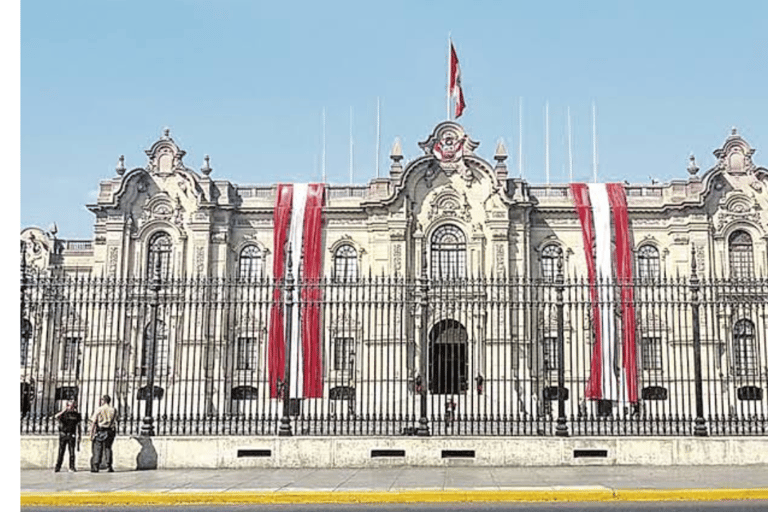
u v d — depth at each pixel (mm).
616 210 62375
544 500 20312
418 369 55125
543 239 63781
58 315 58188
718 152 63594
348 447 26719
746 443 26453
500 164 64188
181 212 63594
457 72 65312
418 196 63438
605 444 26562
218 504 20203
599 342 55125
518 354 50469
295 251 62312
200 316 58656
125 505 20203
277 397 29578
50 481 23359
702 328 57031
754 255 62375
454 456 26625
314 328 54875
